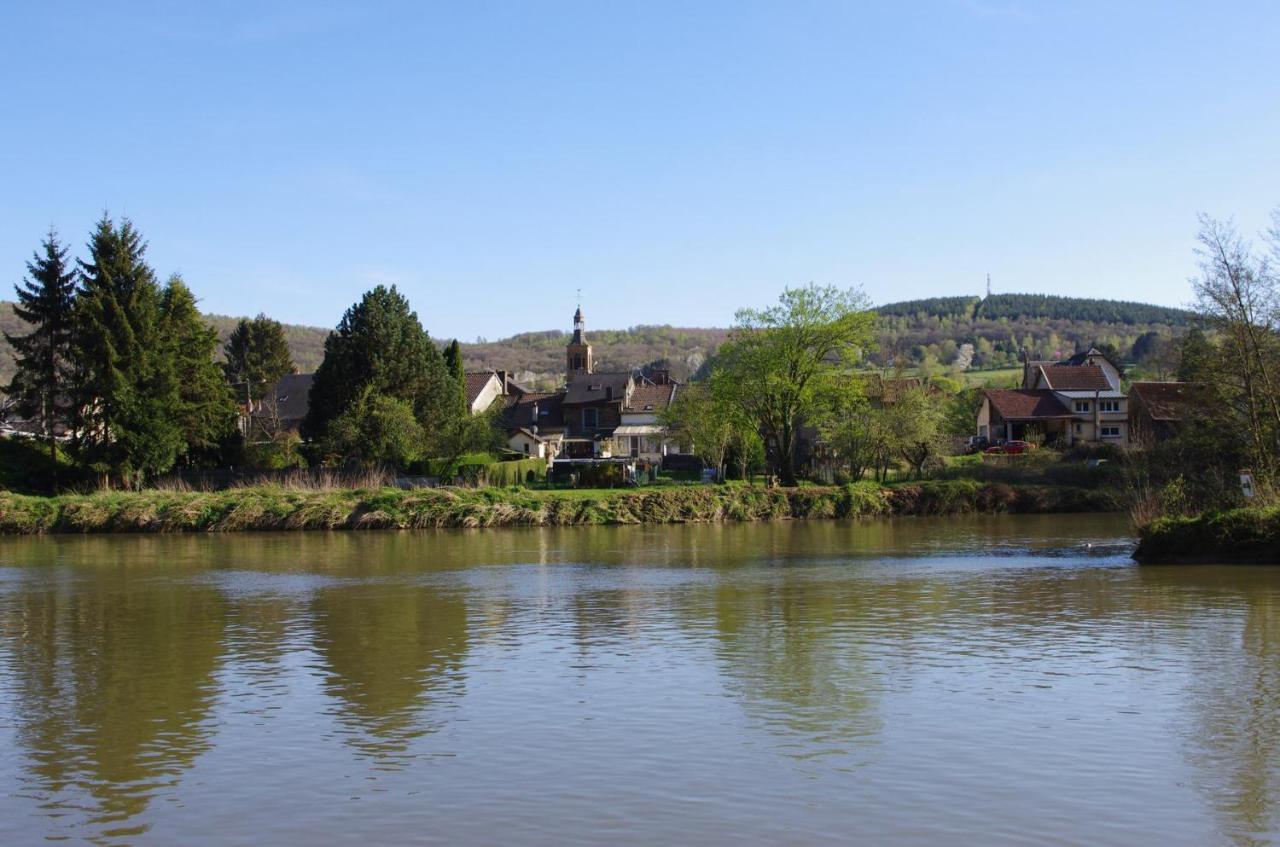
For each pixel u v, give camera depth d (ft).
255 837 35.88
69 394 220.43
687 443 244.83
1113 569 105.81
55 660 65.87
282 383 359.25
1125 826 35.63
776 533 164.35
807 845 34.30
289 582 105.91
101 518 179.22
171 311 237.45
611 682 57.16
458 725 48.93
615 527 182.80
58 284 225.35
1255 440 141.08
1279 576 96.27
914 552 128.77
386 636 72.69
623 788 39.88
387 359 253.85
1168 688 53.67
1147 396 256.73
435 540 158.92
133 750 45.98
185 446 222.48
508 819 36.91
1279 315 141.38
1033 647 65.00
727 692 54.39
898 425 214.90
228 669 62.34
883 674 57.98
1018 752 43.57
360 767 43.06
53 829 36.94
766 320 225.35
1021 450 271.08
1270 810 36.94
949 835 34.96
